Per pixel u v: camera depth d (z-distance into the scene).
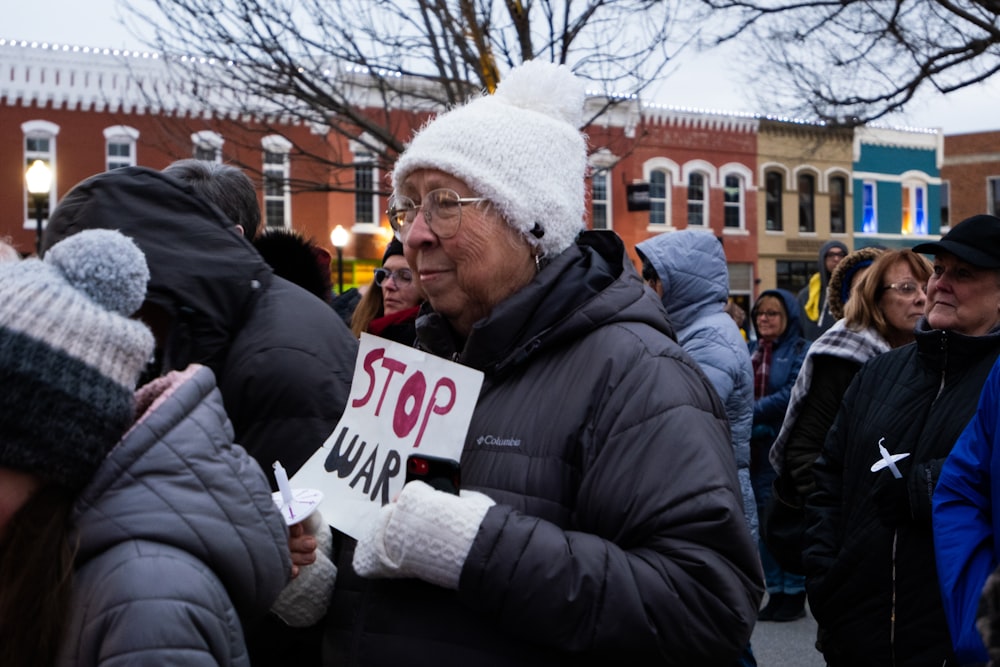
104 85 26.70
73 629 1.60
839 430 3.57
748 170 34.34
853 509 3.37
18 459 1.54
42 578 1.59
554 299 2.17
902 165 37.88
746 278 34.59
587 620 1.88
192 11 10.47
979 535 2.57
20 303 1.59
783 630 6.78
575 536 1.94
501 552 1.90
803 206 36.00
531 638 1.91
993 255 3.15
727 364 5.00
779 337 7.18
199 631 1.63
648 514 1.95
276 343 2.58
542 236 2.22
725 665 1.96
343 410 2.59
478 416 2.18
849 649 3.33
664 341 2.14
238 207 3.21
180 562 1.65
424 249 2.24
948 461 2.71
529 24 10.15
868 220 37.34
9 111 26.33
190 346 2.56
